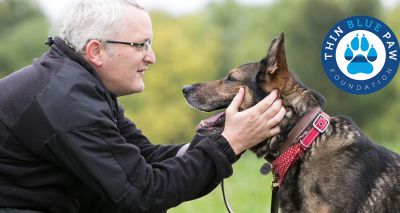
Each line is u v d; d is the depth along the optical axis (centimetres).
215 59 6044
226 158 470
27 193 451
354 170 498
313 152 514
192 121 5697
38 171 451
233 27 6775
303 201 509
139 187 444
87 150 431
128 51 478
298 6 5569
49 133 432
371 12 5431
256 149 544
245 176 1059
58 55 470
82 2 474
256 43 5672
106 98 464
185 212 854
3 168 446
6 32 6138
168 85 5753
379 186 498
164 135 5534
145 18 489
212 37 6172
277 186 539
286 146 526
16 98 445
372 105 4997
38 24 5947
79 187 477
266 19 5819
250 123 482
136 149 453
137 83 497
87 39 468
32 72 455
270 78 533
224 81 586
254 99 545
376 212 491
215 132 538
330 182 496
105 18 466
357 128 533
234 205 863
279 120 498
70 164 438
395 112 4900
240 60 5738
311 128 520
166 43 5825
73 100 436
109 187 435
